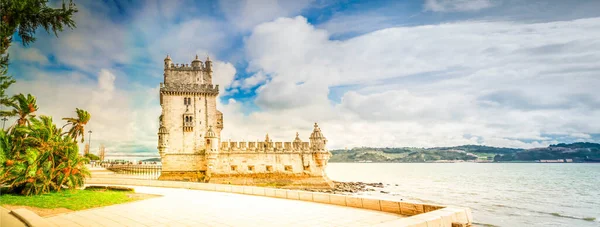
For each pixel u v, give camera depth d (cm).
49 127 2838
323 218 1727
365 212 1867
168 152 6172
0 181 2464
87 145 7169
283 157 6550
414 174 17650
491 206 6056
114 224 1617
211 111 6500
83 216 1820
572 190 8994
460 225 1373
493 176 15800
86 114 3528
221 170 6166
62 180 2759
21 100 2867
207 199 2528
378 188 8338
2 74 1997
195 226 1575
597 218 4978
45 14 2077
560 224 4572
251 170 6325
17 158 2539
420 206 1686
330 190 6594
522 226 4431
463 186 10000
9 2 1853
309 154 6712
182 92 6369
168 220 1717
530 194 7969
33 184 2522
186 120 6322
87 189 3058
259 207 2108
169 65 6494
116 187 3084
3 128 2681
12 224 1480
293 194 2461
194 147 6300
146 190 3291
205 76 6650
